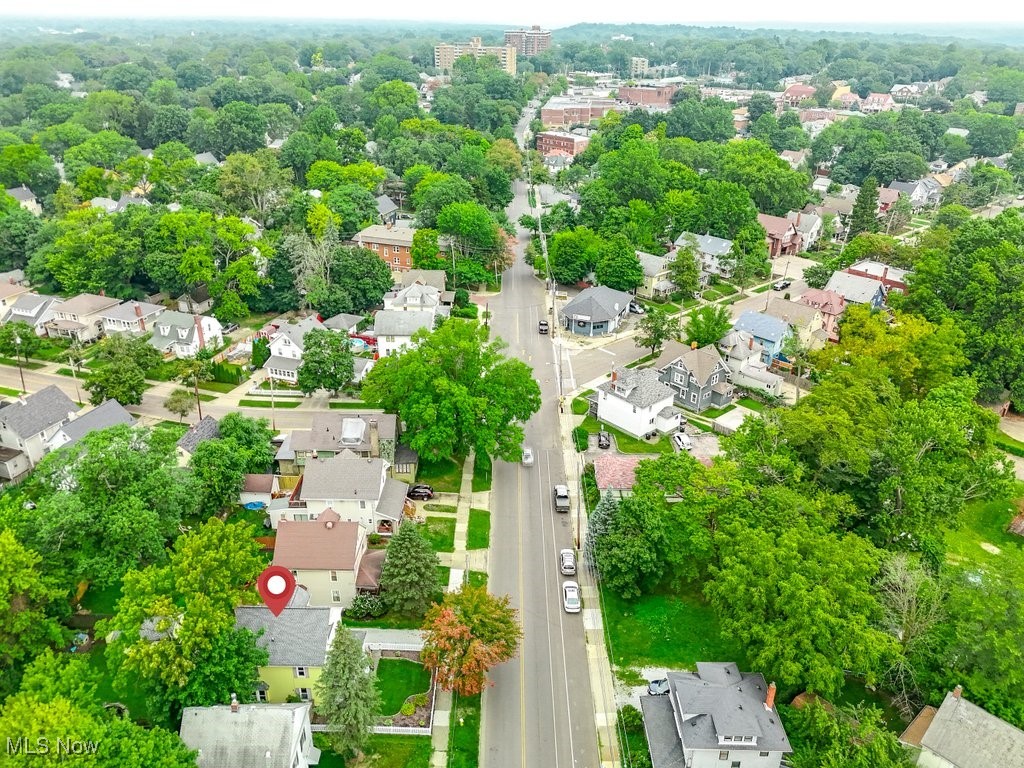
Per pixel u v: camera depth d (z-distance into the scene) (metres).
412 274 127.12
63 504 55.84
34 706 39.62
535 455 84.50
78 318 109.12
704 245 146.50
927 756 45.62
